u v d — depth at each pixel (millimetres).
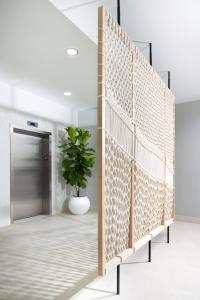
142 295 1903
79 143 5277
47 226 4039
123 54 1998
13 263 2473
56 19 2205
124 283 2096
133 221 2074
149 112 2551
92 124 5730
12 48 2799
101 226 1604
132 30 2416
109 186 1733
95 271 2305
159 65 3264
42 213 5023
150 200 2582
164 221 3037
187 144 4785
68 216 4863
